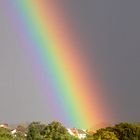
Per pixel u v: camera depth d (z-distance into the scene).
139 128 120.75
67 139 111.00
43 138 111.50
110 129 120.25
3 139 113.19
